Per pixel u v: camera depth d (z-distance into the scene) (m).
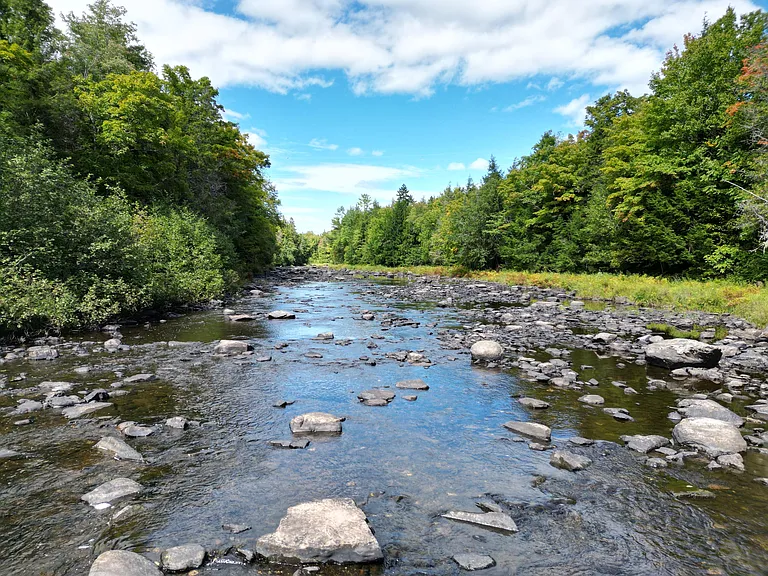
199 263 22.00
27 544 3.76
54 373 9.12
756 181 24.20
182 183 27.64
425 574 3.46
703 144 27.38
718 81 26.27
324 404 7.66
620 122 36.53
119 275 15.58
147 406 7.36
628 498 4.76
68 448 5.70
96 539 3.85
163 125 27.88
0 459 5.36
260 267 45.62
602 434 6.59
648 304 23.42
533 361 10.89
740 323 17.14
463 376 9.60
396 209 76.56
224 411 7.22
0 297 11.39
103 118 22.92
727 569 3.62
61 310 12.38
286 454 5.69
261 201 45.44
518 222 45.56
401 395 8.20
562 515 4.41
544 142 48.72
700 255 28.48
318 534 3.69
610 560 3.72
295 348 12.12
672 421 7.14
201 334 13.83
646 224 30.34
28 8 26.92
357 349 12.12
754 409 7.62
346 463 5.47
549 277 35.72
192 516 4.24
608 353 12.23
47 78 21.33
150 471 5.15
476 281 40.56
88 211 14.66
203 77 35.00
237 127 40.41
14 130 17.42
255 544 3.77
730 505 4.64
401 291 30.75
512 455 5.81
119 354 10.93
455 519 4.29
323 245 127.81
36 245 13.13
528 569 3.58
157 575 3.31
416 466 5.44
